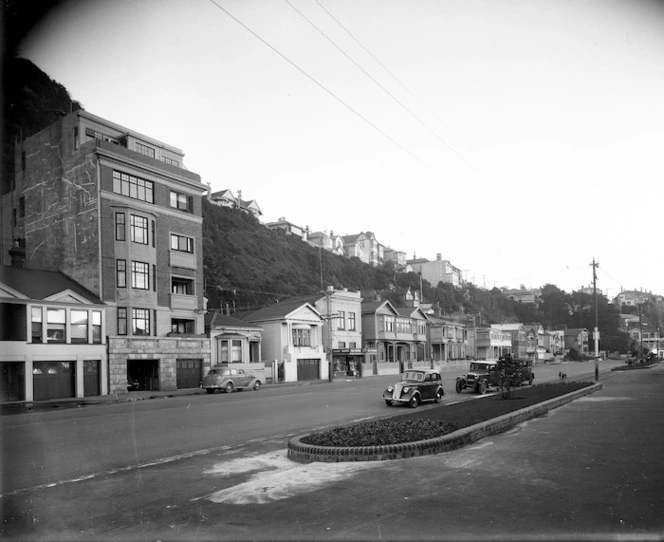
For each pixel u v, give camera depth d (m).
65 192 36.38
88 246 35.28
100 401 28.81
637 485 7.54
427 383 22.88
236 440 13.43
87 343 32.84
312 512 6.70
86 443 13.08
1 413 22.69
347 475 8.55
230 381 35.09
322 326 55.97
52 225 36.75
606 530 5.78
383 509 6.68
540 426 13.75
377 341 64.88
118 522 6.76
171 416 18.97
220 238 72.81
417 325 74.06
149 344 36.56
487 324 100.81
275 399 26.23
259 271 73.81
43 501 7.80
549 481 7.82
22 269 33.50
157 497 7.87
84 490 8.43
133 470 9.91
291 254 86.44
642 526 5.88
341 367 58.22
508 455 9.84
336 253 108.81
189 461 10.66
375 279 102.06
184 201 42.16
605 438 11.57
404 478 8.21
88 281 35.09
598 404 19.25
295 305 52.81
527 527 5.90
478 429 11.91
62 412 21.84
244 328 46.62
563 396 20.30
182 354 38.97
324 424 16.56
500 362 21.33
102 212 35.31
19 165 37.75
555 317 141.12
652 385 29.11
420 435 10.69
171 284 40.09
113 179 36.28
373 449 9.73
